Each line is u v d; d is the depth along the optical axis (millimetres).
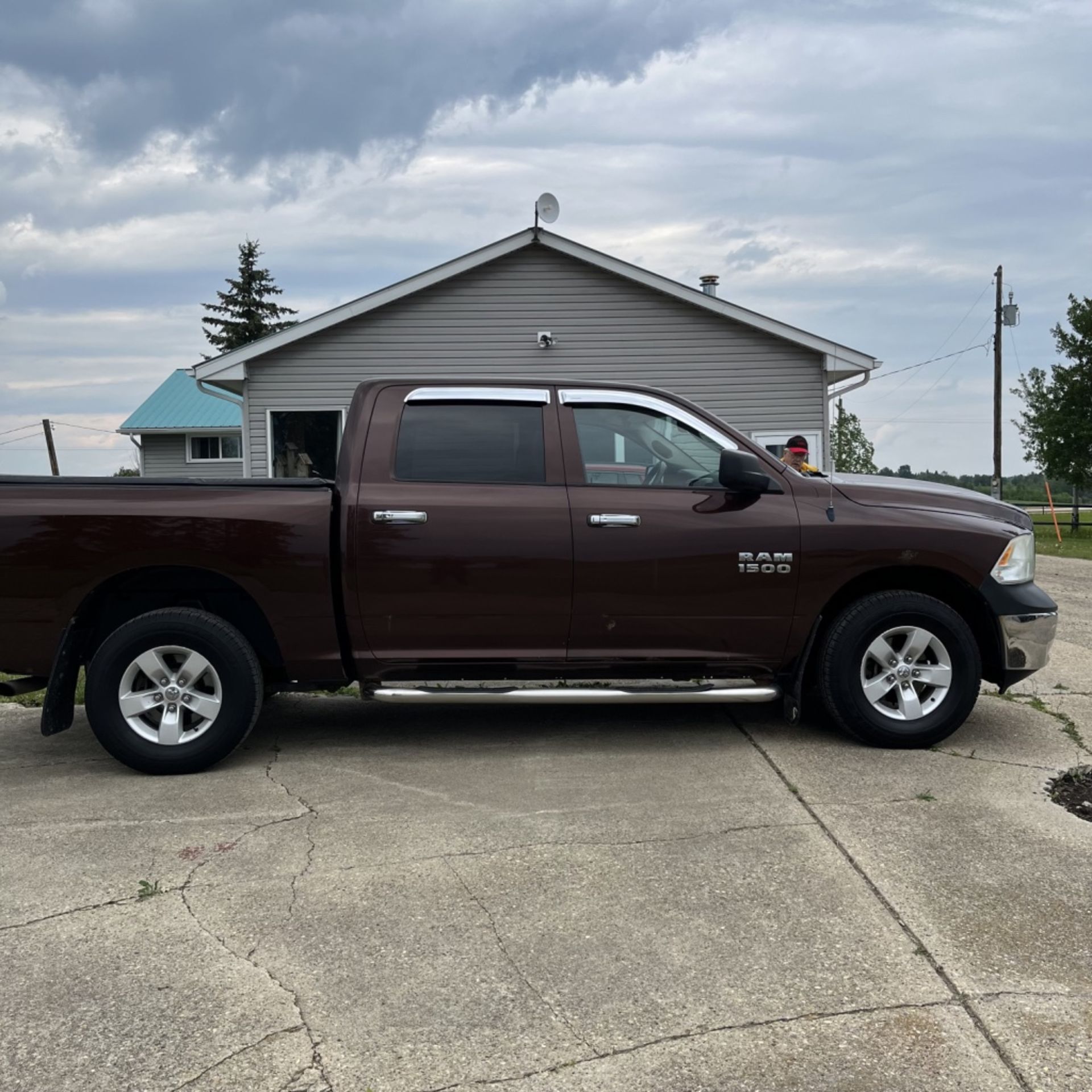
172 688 4777
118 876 3574
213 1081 2381
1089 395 28875
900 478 5715
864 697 5012
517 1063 2441
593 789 4488
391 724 5758
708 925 3148
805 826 3984
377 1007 2699
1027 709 5996
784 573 4926
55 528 4645
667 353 15844
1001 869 3557
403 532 4793
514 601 4859
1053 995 2727
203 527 4707
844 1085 2340
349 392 15641
